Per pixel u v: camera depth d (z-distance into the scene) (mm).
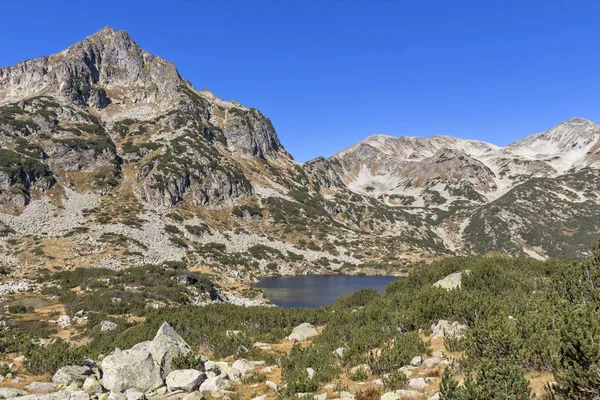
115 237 89312
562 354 9492
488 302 18469
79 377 14375
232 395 13102
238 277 90500
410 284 34969
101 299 44531
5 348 20906
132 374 14016
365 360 15047
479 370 9734
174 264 72250
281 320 28859
